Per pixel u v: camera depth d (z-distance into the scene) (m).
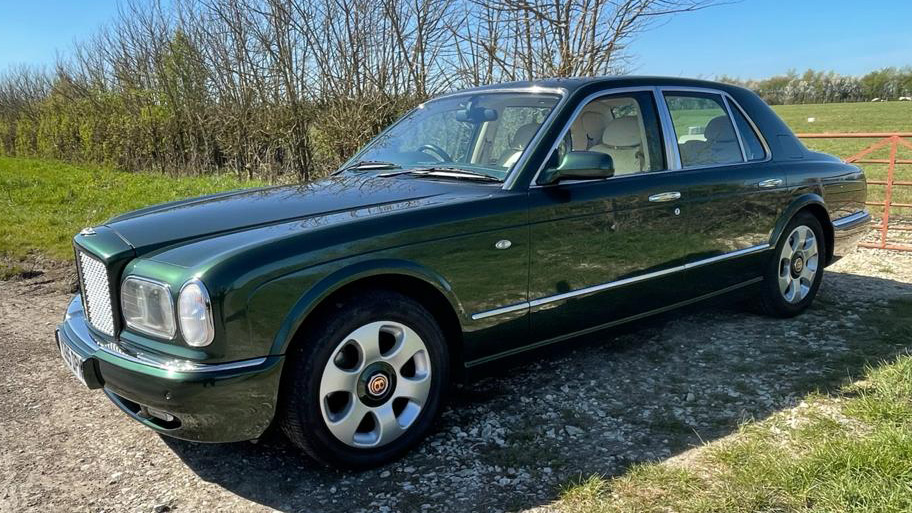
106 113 22.66
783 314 4.68
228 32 14.88
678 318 4.45
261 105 14.48
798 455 2.80
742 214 4.21
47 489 2.79
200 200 3.58
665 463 2.79
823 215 4.88
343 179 3.82
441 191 3.27
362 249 2.73
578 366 3.92
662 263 3.80
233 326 2.46
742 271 4.33
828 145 23.17
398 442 2.93
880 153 20.20
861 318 4.65
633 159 3.79
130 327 2.68
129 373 2.54
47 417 3.49
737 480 2.62
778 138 4.67
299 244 2.62
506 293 3.17
